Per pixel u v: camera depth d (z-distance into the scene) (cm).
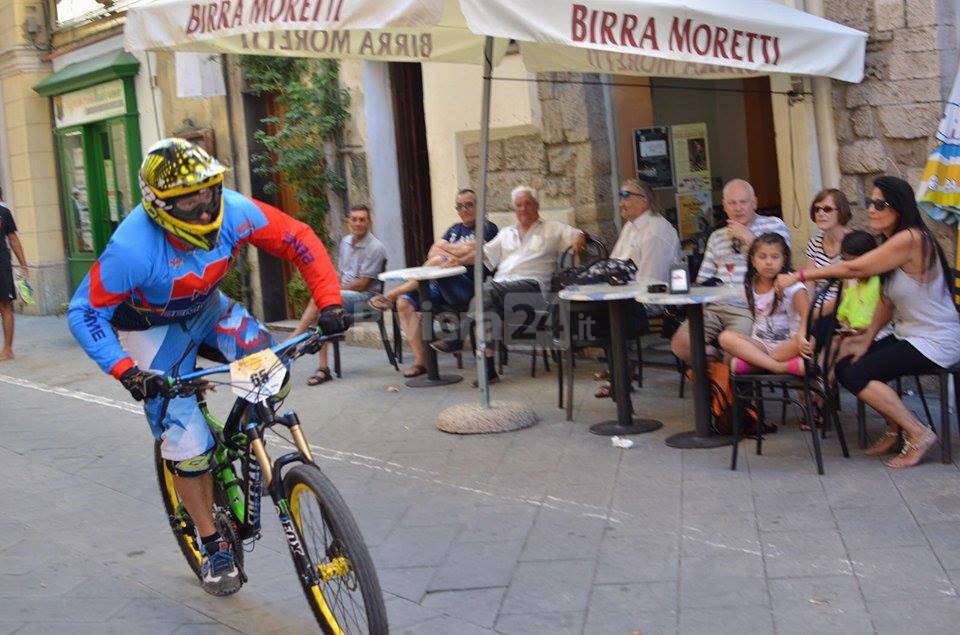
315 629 446
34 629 454
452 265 859
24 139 1606
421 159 1098
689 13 596
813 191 771
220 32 632
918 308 565
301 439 398
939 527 490
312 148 1095
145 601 484
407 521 564
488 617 444
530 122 922
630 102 921
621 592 456
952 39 700
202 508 446
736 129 930
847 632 404
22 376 1097
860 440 610
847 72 696
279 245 421
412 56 749
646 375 845
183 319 430
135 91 1411
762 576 458
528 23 561
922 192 697
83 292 398
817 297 573
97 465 731
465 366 934
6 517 627
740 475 584
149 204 388
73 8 1508
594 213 898
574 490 586
